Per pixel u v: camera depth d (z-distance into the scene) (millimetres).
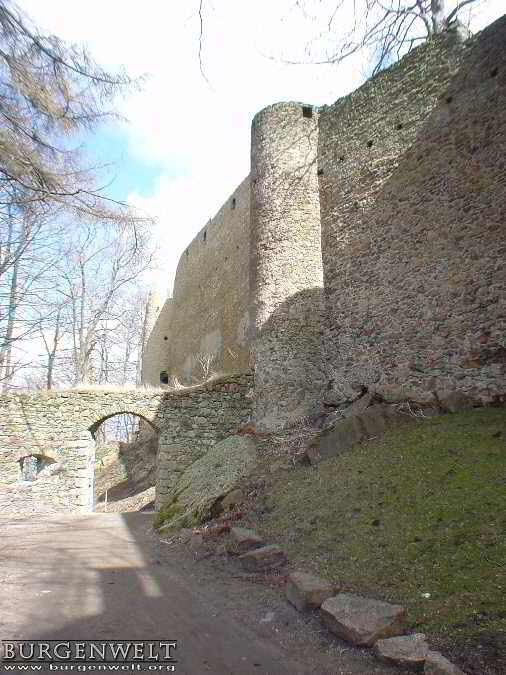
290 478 7652
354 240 10312
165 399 11859
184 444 11570
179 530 7750
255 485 7953
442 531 4500
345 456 7488
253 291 11266
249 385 11852
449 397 7855
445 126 8789
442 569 3988
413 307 8820
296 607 4164
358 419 8172
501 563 3760
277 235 11086
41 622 3900
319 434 8695
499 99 7887
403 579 4066
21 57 4949
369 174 10250
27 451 11734
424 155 9117
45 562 6117
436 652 2975
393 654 3061
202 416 11734
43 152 5496
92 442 12297
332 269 10719
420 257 8844
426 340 8492
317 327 10602
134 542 7660
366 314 9750
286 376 10258
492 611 3275
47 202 5711
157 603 4520
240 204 19031
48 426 11859
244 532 6191
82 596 4660
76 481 11625
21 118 5250
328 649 3396
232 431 11633
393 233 9477
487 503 4637
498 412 6992
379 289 9570
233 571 5484
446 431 6824
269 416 10188
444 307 8281
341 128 11141
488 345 7520
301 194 11258
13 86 5059
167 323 29750
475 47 8477
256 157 11867
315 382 10305
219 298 20734
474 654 2895
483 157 8008
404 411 8289
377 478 6172
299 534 5699
